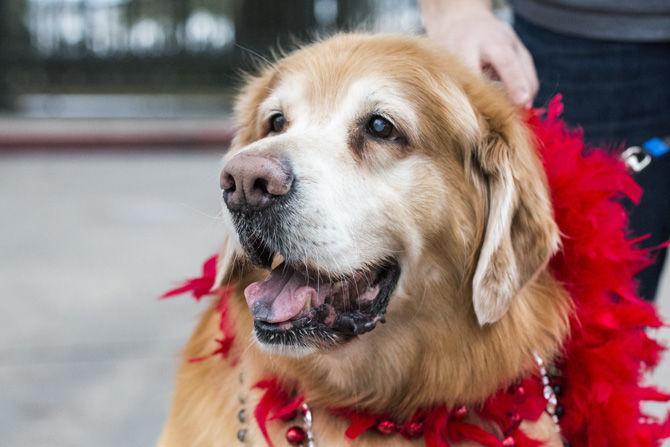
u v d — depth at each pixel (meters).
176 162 13.68
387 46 3.01
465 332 2.84
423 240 2.86
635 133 3.30
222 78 18.61
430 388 2.87
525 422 2.87
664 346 3.12
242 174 2.61
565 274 2.98
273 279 2.79
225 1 18.62
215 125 16.06
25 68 17.55
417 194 2.84
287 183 2.63
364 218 2.75
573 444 3.01
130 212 9.51
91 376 5.16
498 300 2.78
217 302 3.29
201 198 10.38
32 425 4.58
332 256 2.69
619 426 2.84
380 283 2.84
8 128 15.03
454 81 2.95
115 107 18.16
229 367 3.10
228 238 3.02
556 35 3.35
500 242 2.82
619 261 2.93
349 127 2.87
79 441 4.45
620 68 3.26
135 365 5.32
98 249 7.87
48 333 5.77
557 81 3.35
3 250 7.77
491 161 2.88
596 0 3.24
